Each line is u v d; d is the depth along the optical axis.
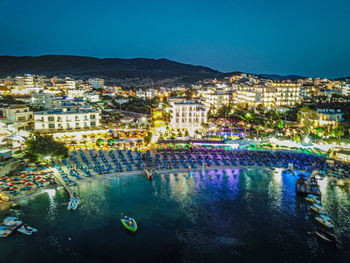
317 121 183.12
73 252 64.00
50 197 88.62
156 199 89.69
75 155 123.69
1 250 63.66
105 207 83.94
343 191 95.31
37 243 66.69
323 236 70.56
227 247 67.06
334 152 129.75
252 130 178.25
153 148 139.38
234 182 103.69
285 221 78.00
